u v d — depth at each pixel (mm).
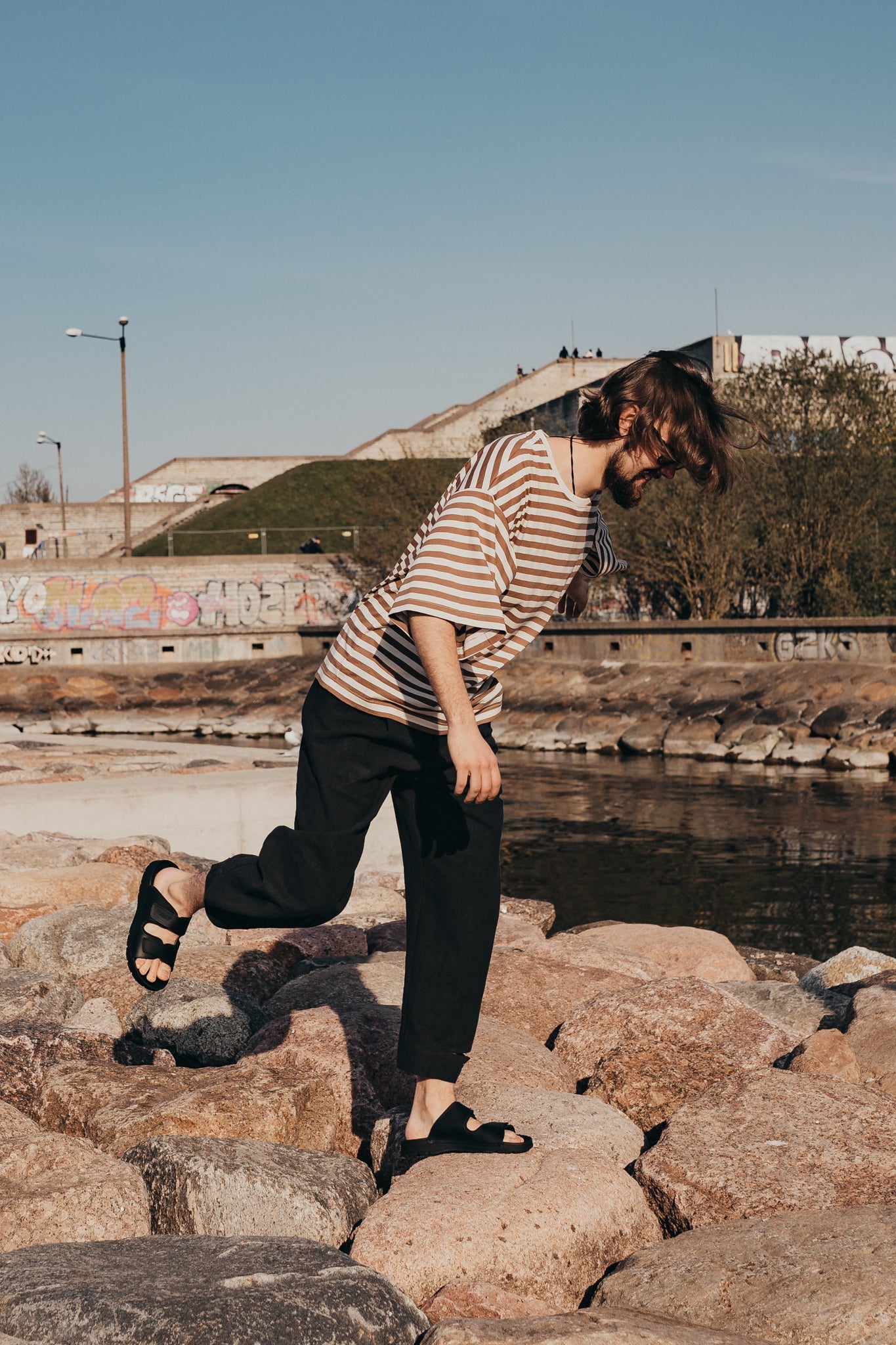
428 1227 2221
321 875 2344
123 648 33219
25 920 4719
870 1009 3627
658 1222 2520
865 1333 1914
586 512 2289
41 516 47438
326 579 35750
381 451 46969
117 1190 2381
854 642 22828
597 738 22141
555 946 4539
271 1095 2877
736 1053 3248
